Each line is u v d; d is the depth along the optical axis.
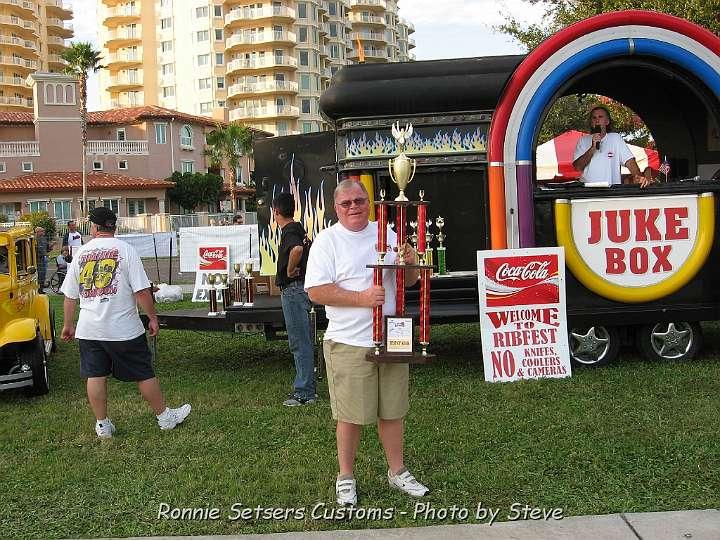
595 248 7.83
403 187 4.52
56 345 10.34
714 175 8.92
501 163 7.81
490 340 7.55
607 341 7.92
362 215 4.48
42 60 91.00
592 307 7.84
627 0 15.07
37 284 9.26
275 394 7.34
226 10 79.38
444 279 8.07
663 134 9.85
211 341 10.57
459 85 7.76
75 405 7.21
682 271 7.84
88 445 5.91
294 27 79.25
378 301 4.35
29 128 50.84
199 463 5.40
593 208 7.81
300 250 6.67
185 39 80.69
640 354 8.12
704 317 7.89
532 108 7.75
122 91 84.31
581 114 20.77
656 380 7.20
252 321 7.96
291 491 4.83
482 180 8.18
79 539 4.26
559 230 7.75
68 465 5.45
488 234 8.05
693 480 4.79
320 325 7.98
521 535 4.14
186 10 80.19
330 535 4.20
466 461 5.25
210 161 57.72
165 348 10.12
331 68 87.69
